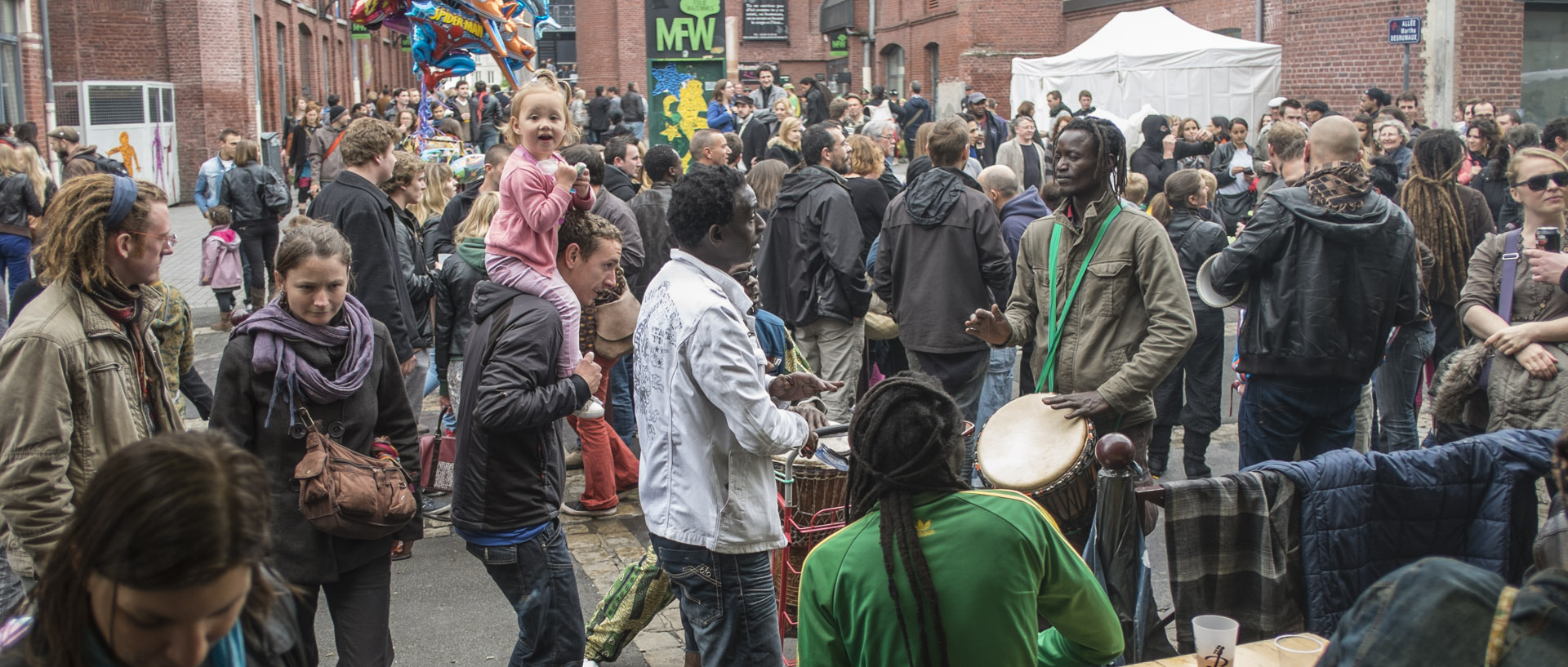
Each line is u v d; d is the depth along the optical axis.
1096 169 4.12
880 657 2.46
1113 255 4.13
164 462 1.45
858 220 6.51
